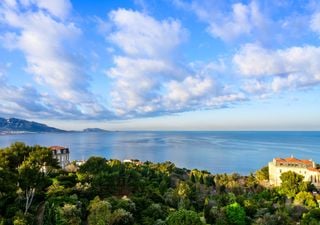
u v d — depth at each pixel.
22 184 72.81
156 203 87.44
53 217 64.00
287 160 175.12
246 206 98.69
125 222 66.81
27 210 69.69
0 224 58.75
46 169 97.31
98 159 109.12
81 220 67.12
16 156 93.38
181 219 62.56
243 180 168.62
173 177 155.50
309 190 134.88
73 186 87.56
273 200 118.81
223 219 85.38
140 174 124.88
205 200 102.50
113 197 81.69
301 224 84.81
